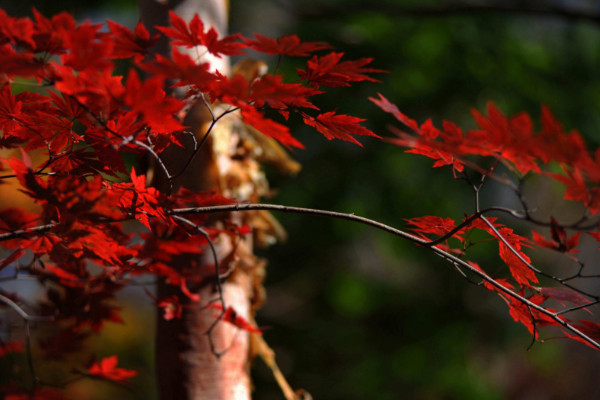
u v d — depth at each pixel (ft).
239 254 7.44
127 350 26.18
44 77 5.86
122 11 22.49
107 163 6.35
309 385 22.18
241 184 7.49
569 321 6.33
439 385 20.58
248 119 6.05
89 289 7.25
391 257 21.43
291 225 21.76
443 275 21.76
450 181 21.16
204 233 6.61
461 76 20.95
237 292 7.38
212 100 6.12
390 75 21.11
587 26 23.35
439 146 5.85
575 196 5.85
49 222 6.27
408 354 21.09
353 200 21.12
